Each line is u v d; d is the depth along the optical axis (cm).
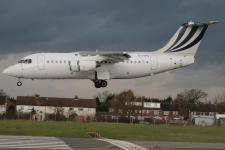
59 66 5797
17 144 3244
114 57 5772
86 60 5759
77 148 3034
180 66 6053
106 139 4022
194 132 5875
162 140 4159
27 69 5803
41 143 3366
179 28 6134
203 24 6056
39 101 15150
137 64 5928
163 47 6109
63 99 15612
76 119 9831
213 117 11981
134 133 5081
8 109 14700
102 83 5903
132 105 16200
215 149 3241
